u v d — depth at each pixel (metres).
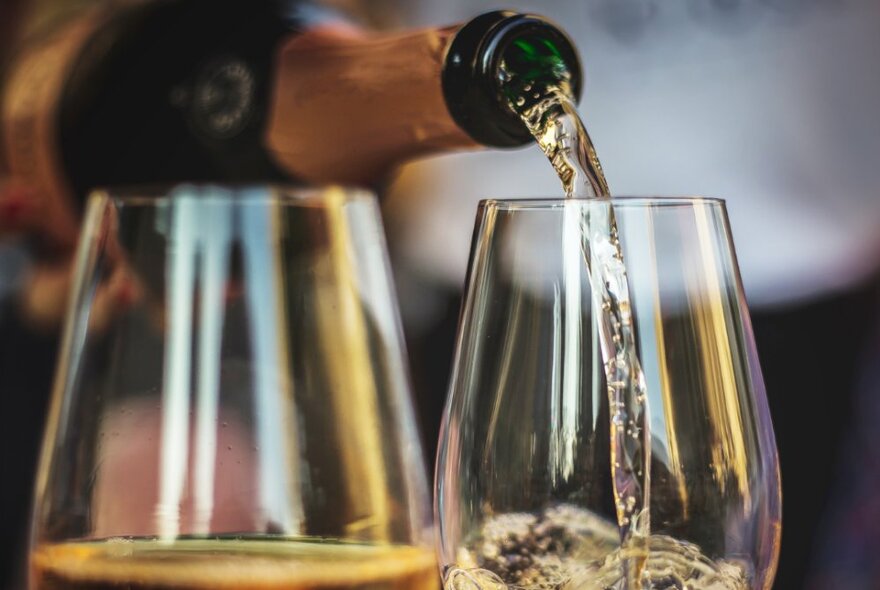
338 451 0.36
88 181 0.59
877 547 0.92
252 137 0.53
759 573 0.33
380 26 0.76
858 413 0.94
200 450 0.36
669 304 0.33
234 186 0.37
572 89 0.39
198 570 0.36
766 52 0.95
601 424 0.32
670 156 0.98
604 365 0.32
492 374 0.33
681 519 0.32
